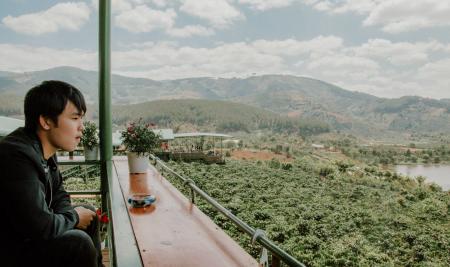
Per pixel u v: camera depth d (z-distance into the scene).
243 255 1.62
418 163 107.69
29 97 1.35
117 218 2.15
